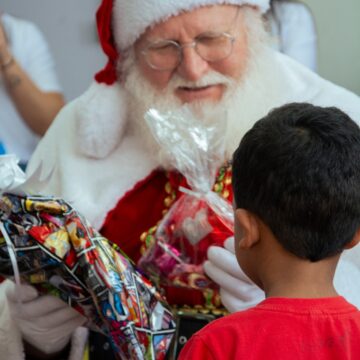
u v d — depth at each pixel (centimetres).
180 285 203
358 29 364
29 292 186
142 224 225
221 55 214
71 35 367
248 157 145
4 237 172
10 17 362
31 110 365
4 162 178
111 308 175
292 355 132
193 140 202
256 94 222
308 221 139
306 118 145
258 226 146
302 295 141
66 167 236
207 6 211
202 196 202
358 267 211
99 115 228
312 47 364
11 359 200
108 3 224
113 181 230
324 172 139
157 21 214
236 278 194
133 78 226
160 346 183
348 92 233
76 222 178
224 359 135
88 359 216
